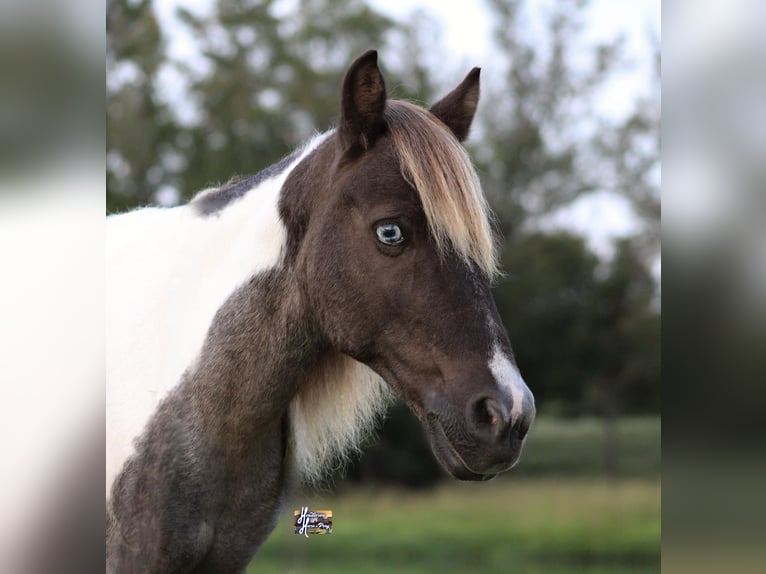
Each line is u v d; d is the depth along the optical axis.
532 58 20.78
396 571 10.73
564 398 20.12
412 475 17.72
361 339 2.23
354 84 2.21
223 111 17.45
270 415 2.38
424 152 2.18
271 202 2.46
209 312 2.43
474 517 15.02
